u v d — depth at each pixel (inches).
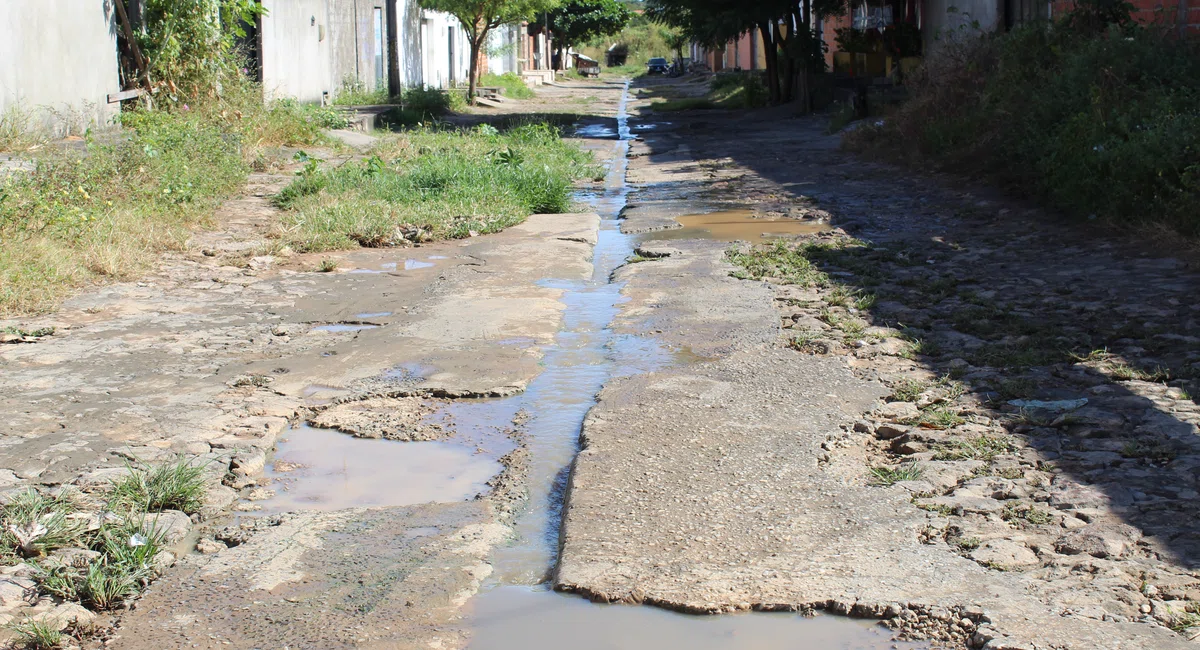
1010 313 255.3
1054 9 599.8
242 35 631.8
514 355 228.2
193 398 199.5
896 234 374.0
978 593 123.5
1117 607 119.3
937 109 576.7
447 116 1014.4
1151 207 339.9
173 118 527.2
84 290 284.4
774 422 183.0
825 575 129.0
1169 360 213.0
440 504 155.3
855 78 973.8
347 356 228.7
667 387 203.8
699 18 1074.1
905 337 237.1
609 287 301.6
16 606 124.9
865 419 184.1
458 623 122.3
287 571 134.5
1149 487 151.0
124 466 164.6
